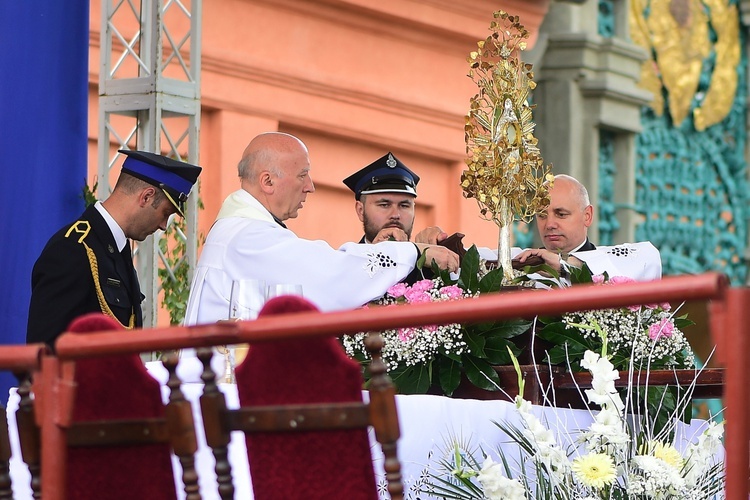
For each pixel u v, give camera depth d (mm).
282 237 11000
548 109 25984
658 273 11766
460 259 10344
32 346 5707
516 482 7402
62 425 5633
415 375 9078
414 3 22422
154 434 5883
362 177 12930
